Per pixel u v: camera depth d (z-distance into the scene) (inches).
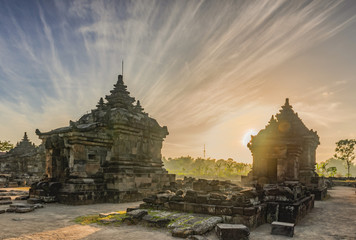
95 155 778.8
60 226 434.9
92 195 711.7
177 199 496.7
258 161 896.3
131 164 821.2
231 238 362.3
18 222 466.0
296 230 448.8
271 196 519.2
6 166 1652.3
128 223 440.8
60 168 778.2
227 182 795.4
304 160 951.6
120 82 926.4
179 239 366.0
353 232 441.1
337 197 991.0
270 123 939.3
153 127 928.3
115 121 804.6
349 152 2536.9
